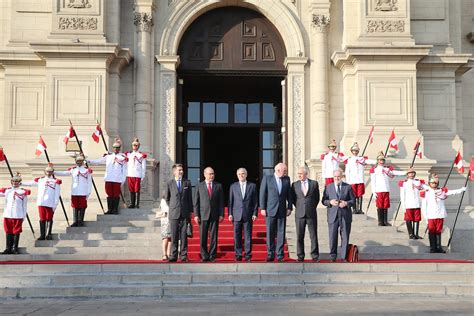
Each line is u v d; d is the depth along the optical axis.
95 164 19.53
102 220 17.92
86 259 15.84
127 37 21.45
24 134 20.80
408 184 17.27
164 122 21.39
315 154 21.11
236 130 28.56
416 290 12.78
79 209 17.48
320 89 21.31
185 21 21.83
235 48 22.36
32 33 21.22
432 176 17.11
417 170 20.41
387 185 17.75
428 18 21.95
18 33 21.17
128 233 16.80
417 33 21.89
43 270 13.24
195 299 12.14
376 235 17.02
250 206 14.80
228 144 28.48
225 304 11.38
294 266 13.40
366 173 20.17
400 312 10.40
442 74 21.62
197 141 23.95
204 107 24.17
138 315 10.02
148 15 21.33
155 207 19.88
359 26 21.23
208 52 22.28
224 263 13.40
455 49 22.34
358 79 20.83
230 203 14.90
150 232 17.05
